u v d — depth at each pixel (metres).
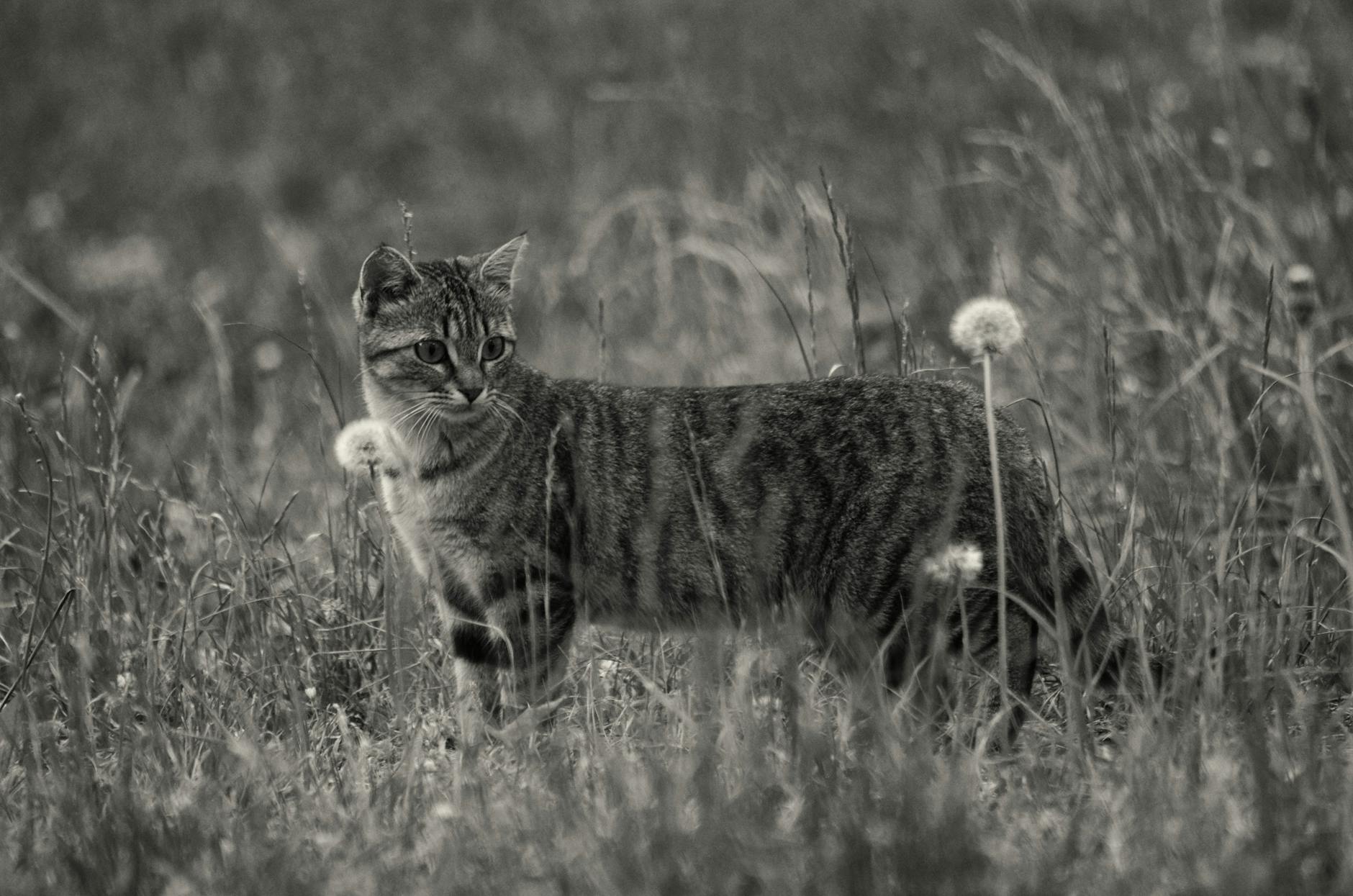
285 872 6.58
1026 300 13.55
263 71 27.70
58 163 25.19
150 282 20.16
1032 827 6.90
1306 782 6.91
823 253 14.12
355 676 9.56
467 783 7.41
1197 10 20.75
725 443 9.43
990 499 8.88
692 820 6.95
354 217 23.28
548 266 18.77
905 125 19.20
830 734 7.83
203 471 11.66
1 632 9.73
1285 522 10.53
